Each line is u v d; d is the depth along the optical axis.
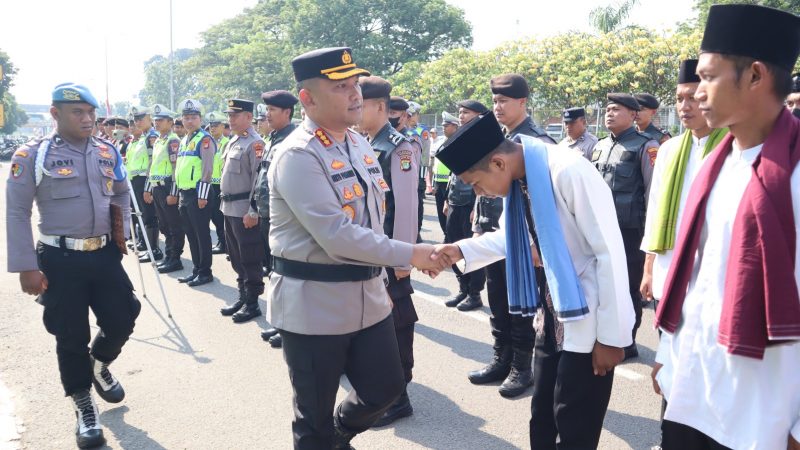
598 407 2.32
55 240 3.35
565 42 15.52
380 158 3.62
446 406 3.78
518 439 3.36
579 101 14.64
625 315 2.17
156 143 7.80
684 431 1.80
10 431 3.45
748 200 1.55
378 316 2.61
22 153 3.28
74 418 3.63
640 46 13.80
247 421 3.59
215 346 4.87
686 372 1.76
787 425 1.58
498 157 2.26
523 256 2.38
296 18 36.59
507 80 3.84
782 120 1.58
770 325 1.48
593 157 4.75
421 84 20.94
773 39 1.52
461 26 36.34
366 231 2.39
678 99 2.76
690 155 2.72
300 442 2.53
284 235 2.50
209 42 45.62
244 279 5.64
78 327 3.38
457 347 4.81
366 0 35.38
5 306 5.96
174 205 7.50
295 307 2.46
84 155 3.46
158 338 5.06
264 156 5.12
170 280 7.18
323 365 2.49
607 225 2.17
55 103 3.37
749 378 1.61
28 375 4.26
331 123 2.51
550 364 2.48
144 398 3.91
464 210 5.78
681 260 1.79
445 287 6.77
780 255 1.48
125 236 3.61
